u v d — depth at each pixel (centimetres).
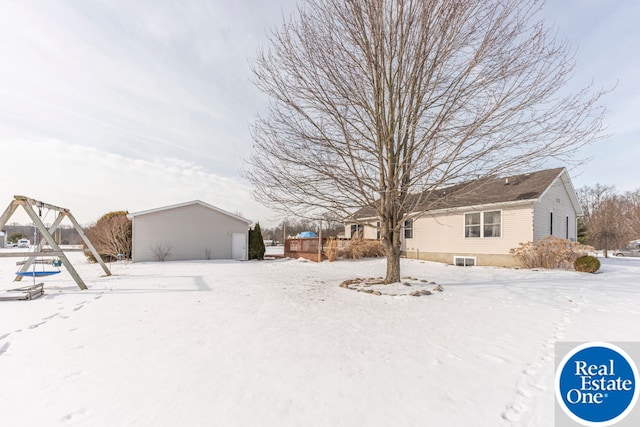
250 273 1162
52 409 228
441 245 1572
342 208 791
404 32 688
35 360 321
